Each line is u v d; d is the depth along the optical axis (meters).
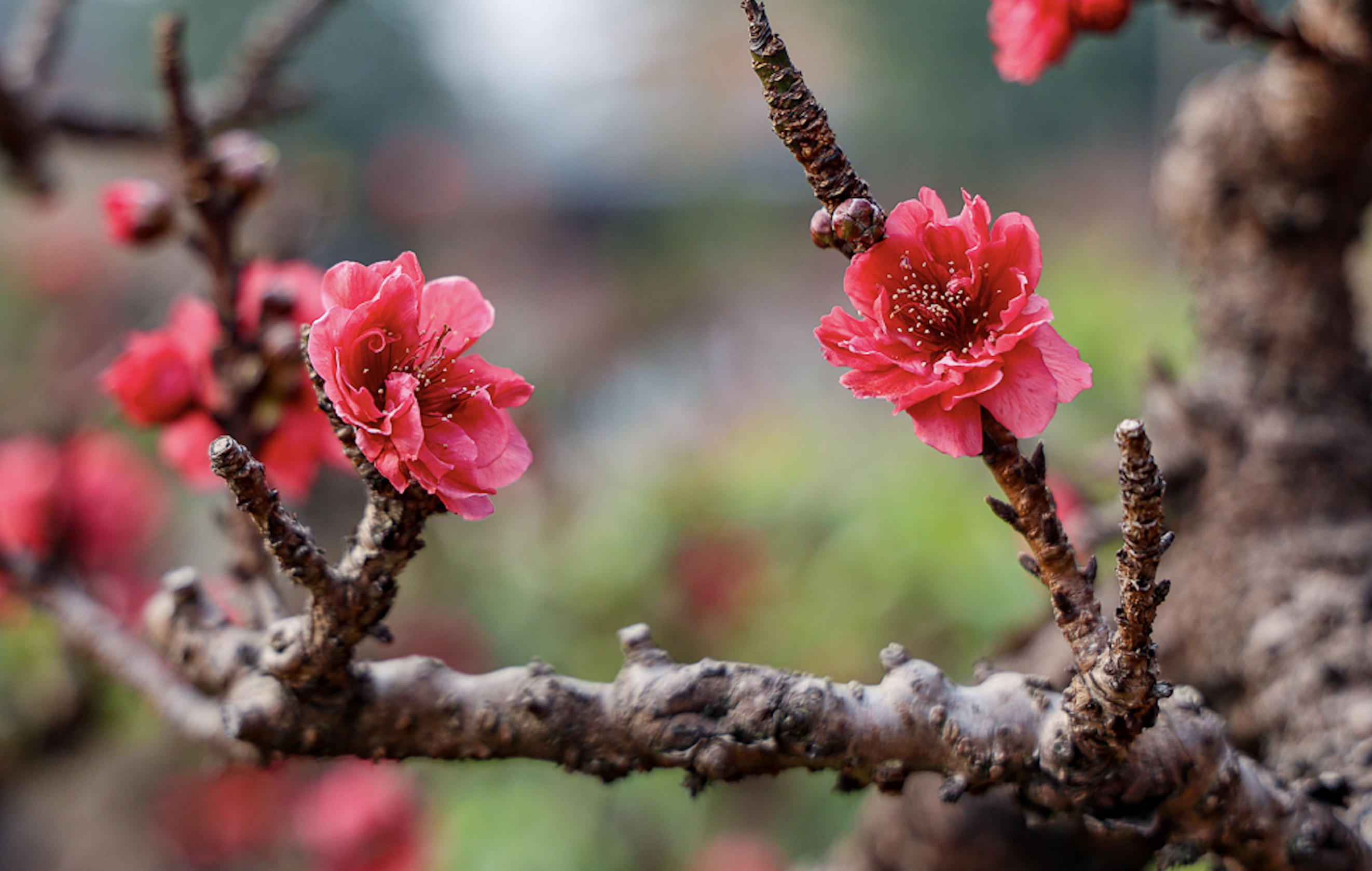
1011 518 0.58
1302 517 0.72
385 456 0.57
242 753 0.67
